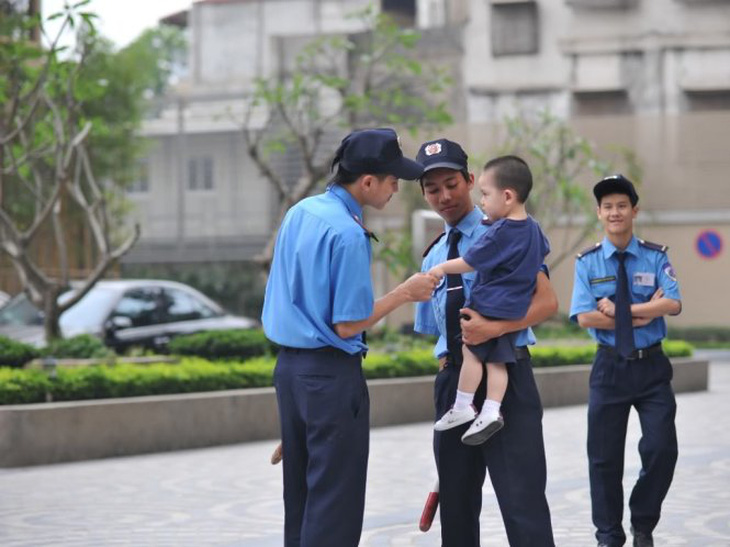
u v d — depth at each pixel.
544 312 5.58
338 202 5.16
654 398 7.14
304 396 5.13
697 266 37.00
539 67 38.97
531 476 5.64
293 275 5.12
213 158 46.56
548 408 17.84
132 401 12.84
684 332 35.78
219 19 48.59
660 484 7.11
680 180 37.50
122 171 35.16
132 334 19.77
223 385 14.36
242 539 7.93
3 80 15.90
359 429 5.16
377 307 5.15
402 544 7.54
